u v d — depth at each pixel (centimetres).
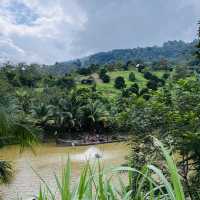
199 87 1004
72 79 6619
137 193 136
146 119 1027
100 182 135
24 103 3981
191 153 824
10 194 1634
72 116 4050
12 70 5603
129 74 7669
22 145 1262
